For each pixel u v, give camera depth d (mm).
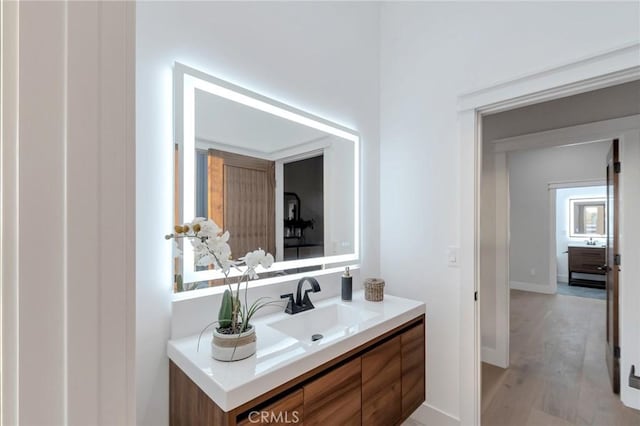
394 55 2160
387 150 2186
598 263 5848
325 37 1837
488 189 2748
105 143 389
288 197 1673
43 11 344
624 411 1987
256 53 1478
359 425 1247
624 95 2117
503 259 2645
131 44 426
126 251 409
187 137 1245
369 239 2121
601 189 6227
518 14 1601
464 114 1776
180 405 1069
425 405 1925
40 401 339
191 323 1213
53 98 347
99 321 380
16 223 330
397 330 1509
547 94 1516
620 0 1317
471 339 1734
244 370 937
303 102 1698
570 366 2627
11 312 329
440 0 1912
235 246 1438
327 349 1116
